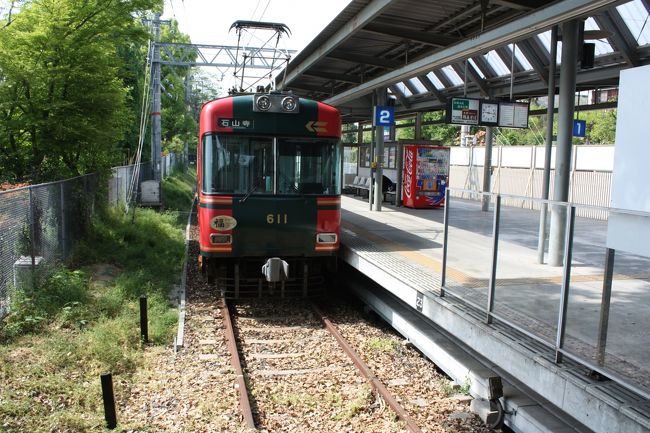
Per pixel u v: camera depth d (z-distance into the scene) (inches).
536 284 215.3
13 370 249.0
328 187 406.6
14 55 478.0
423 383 273.3
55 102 483.8
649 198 159.8
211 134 386.6
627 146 168.9
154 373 270.2
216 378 265.7
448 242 282.7
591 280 197.5
